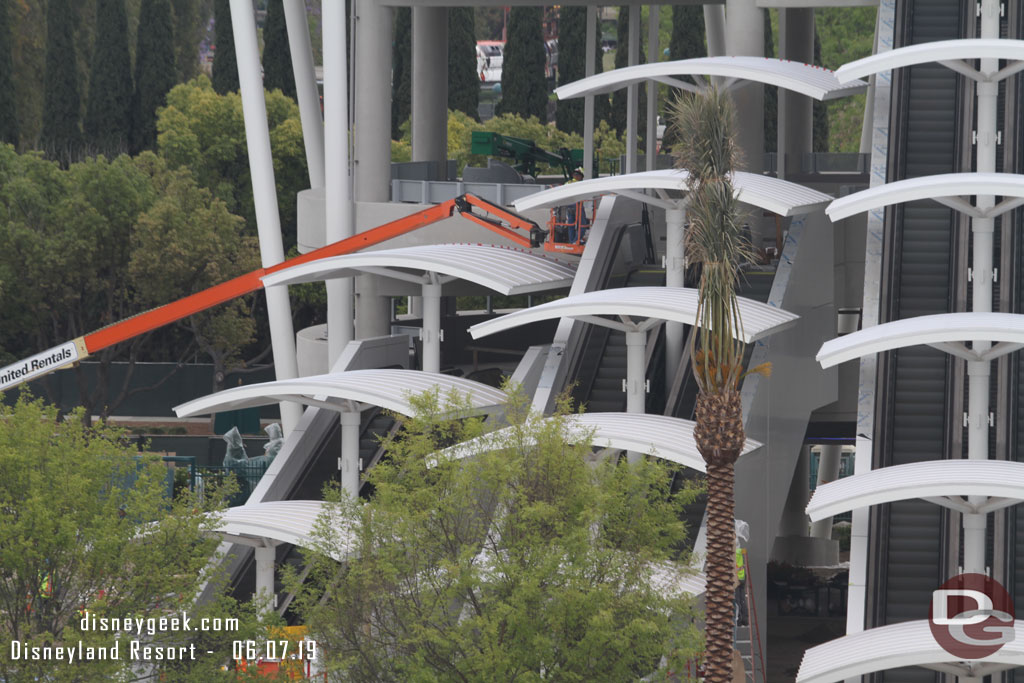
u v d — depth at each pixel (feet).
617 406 489.67
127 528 347.97
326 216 622.54
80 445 361.30
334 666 322.75
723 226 322.96
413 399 359.46
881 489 373.81
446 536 331.16
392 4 635.25
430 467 343.87
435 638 304.09
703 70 521.24
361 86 638.53
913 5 570.46
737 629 406.00
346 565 344.69
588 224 569.64
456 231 607.78
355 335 638.12
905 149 520.83
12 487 350.84
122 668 328.29
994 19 458.09
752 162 591.37
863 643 354.54
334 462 515.91
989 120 437.17
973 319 388.78
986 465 379.96
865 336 393.91
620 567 321.73
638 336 457.68
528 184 644.69
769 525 476.95
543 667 317.01
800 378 509.76
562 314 449.06
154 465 364.99
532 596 302.66
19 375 560.20
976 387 398.21
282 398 476.54
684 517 442.50
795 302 500.33
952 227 498.28
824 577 651.25
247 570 488.44
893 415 449.89
